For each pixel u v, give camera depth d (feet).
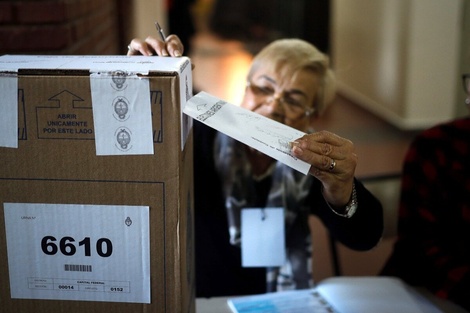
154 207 2.34
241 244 4.70
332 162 2.81
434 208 5.03
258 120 2.57
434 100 16.96
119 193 2.33
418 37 16.40
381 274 5.11
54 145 2.30
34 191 2.35
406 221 5.09
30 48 5.25
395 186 6.48
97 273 2.41
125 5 11.61
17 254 2.41
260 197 4.78
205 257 4.78
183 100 2.42
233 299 4.27
